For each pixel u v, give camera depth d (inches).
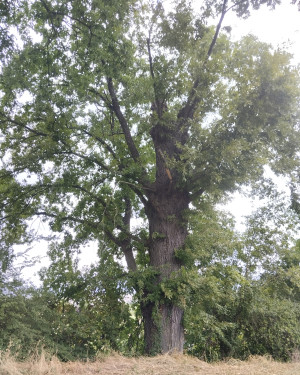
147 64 671.1
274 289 690.8
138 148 748.6
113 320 599.2
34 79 603.8
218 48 603.5
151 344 529.7
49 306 585.9
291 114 570.3
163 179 603.8
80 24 559.8
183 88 609.0
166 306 541.0
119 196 709.9
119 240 676.1
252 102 539.2
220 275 618.8
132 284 550.3
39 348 453.1
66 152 658.2
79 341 555.5
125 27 594.9
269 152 549.6
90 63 569.0
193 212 587.2
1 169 651.5
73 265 687.7
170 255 573.3
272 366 346.9
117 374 313.6
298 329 634.2
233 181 536.1
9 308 486.0
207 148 540.4
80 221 673.0
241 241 695.7
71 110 643.5
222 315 633.0
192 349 626.2
